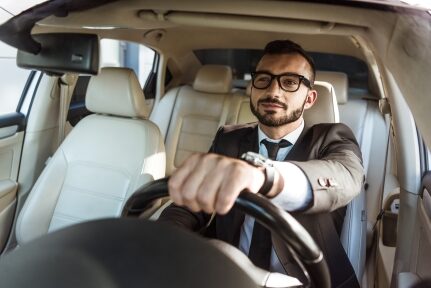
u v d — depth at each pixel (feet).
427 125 2.23
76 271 1.39
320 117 5.22
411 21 2.20
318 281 1.96
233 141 4.44
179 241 1.55
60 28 3.78
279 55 4.04
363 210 4.58
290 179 2.38
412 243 4.48
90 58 3.83
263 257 3.59
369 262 5.40
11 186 6.88
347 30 3.47
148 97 11.50
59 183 6.23
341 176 2.85
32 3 2.95
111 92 6.11
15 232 6.48
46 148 7.66
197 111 10.59
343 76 9.20
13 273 1.42
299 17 3.19
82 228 1.59
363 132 8.78
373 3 2.32
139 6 3.58
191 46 11.41
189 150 10.48
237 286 1.48
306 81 4.09
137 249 1.48
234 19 3.86
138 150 5.98
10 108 7.09
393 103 4.52
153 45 10.20
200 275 1.43
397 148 4.68
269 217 1.82
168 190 2.07
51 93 7.42
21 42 3.51
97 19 3.77
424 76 2.16
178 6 3.46
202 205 1.88
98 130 6.27
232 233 3.76
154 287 1.35
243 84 12.51
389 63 2.48
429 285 3.62
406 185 4.52
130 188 5.87
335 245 3.64
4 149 6.75
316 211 2.61
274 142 4.21
